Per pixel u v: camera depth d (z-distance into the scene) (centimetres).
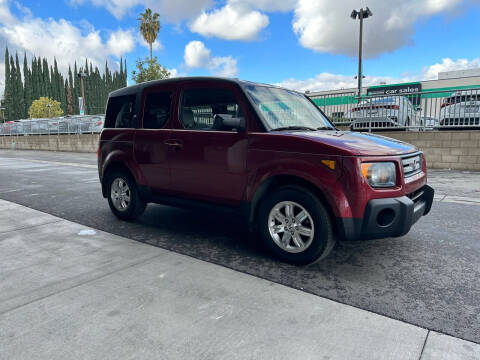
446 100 1038
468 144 1005
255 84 390
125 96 482
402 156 317
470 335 215
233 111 365
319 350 200
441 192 691
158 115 432
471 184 779
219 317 236
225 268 324
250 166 343
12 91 9356
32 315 241
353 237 295
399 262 339
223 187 367
